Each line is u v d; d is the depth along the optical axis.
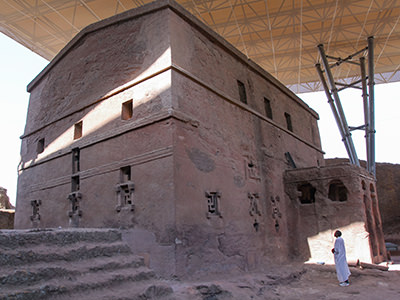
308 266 10.23
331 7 17.61
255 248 9.54
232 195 9.11
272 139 12.25
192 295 6.12
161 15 8.58
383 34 20.25
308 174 11.73
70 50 11.16
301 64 24.39
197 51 9.16
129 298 5.31
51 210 10.21
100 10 17.62
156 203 7.38
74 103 10.37
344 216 10.88
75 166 9.88
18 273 4.79
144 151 7.94
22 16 17.67
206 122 8.77
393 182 24.97
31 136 12.23
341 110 20.34
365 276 9.32
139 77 8.55
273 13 18.25
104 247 6.61
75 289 5.09
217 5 17.67
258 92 12.23
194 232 7.44
